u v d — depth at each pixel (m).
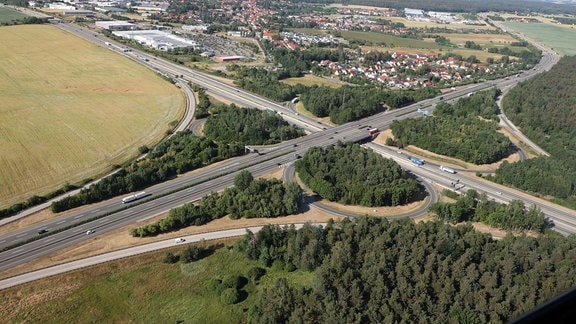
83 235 140.62
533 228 155.00
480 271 117.81
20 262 126.50
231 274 127.75
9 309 109.56
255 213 154.88
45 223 146.25
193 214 148.88
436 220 152.25
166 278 125.00
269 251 132.38
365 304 108.38
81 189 163.00
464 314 103.44
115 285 121.00
